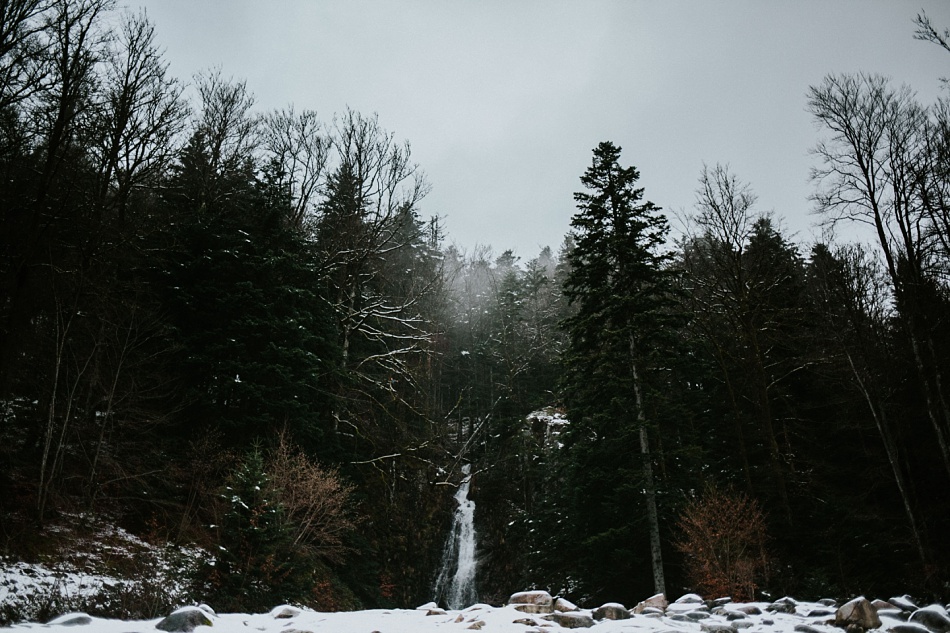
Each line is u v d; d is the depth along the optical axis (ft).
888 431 58.03
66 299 54.70
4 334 47.80
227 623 21.68
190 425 66.08
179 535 53.36
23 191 51.37
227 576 46.14
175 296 68.64
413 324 121.08
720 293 78.02
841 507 63.05
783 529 63.36
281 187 89.15
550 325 155.12
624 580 65.87
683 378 77.41
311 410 79.51
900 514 65.36
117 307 60.49
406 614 26.45
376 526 87.20
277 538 50.72
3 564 39.22
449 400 148.36
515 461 120.57
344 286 100.53
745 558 52.65
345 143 110.32
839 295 64.28
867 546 59.77
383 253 108.37
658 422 63.46
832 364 72.23
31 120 49.75
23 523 45.21
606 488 67.56
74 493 54.39
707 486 58.65
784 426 72.59
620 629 21.94
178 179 84.74
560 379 69.41
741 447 67.97
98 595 39.68
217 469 60.44
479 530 112.57
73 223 55.47
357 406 92.84
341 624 23.13
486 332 161.48
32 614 34.58
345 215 104.99
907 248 50.98
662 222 67.87
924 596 53.67
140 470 57.82
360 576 74.84
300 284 82.99
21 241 49.34
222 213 84.94
